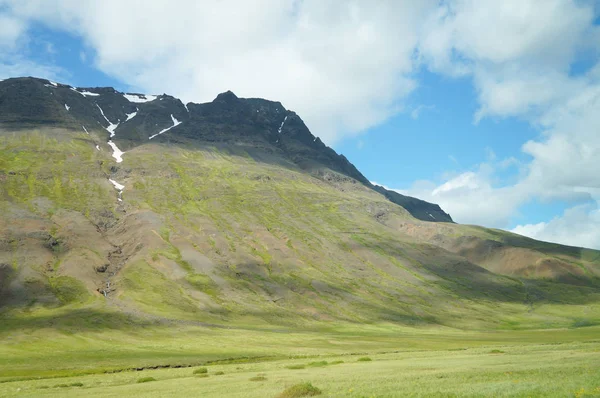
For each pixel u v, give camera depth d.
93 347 125.69
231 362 98.44
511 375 41.62
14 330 141.00
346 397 33.78
